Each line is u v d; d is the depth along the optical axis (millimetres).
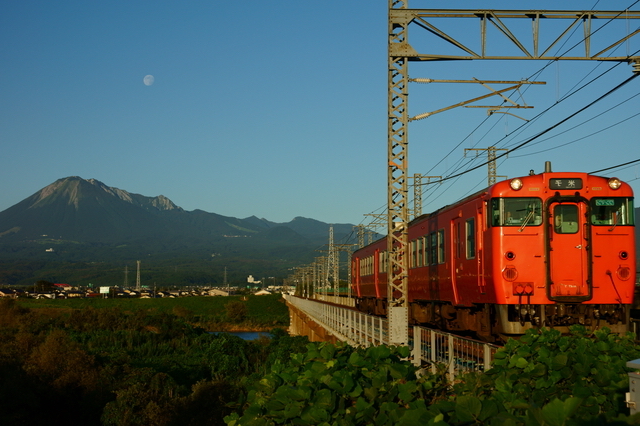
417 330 11969
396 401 5578
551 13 13156
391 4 14289
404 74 14336
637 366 4434
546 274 13648
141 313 64750
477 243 15039
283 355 40094
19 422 26938
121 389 30250
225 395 27906
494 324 14859
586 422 3758
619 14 13000
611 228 13852
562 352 6520
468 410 4344
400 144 14367
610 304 13805
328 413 5035
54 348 32594
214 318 102500
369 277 31078
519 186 13953
